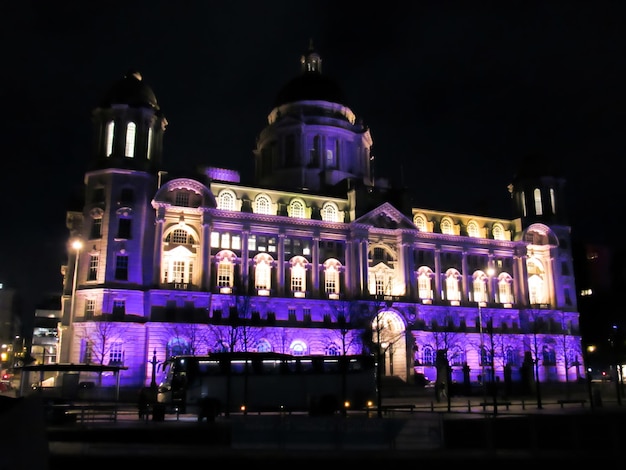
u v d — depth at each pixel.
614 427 32.12
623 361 104.75
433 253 122.25
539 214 136.12
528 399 79.44
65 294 107.94
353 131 134.62
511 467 29.25
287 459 29.05
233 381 56.03
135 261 98.31
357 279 111.12
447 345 110.19
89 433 37.56
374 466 28.98
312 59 146.50
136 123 104.12
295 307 106.75
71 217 110.69
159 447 32.94
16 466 20.52
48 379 94.88
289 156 131.38
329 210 115.00
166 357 93.44
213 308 101.00
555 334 128.00
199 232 102.44
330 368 58.56
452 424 34.53
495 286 127.25
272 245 109.00
